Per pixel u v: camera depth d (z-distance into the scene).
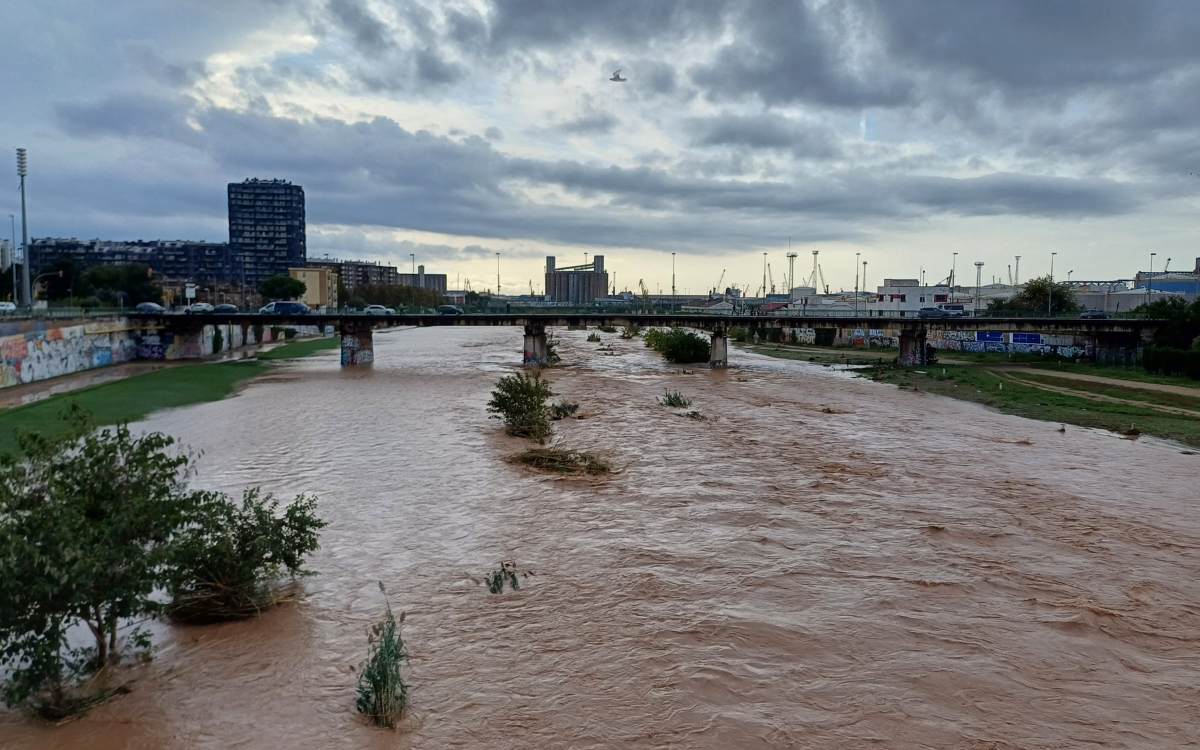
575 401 51.31
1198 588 18.53
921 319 78.62
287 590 17.53
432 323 80.38
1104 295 122.31
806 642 15.32
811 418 44.69
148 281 135.25
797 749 11.73
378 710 12.37
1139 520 24.16
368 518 23.25
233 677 13.64
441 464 30.73
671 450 34.31
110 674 13.57
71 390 52.53
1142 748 11.89
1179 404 49.31
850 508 25.06
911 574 19.16
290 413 44.22
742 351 105.19
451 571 19.05
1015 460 33.19
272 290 154.38
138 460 14.41
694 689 13.41
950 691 13.51
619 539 21.62
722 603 17.20
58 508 12.50
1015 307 114.88
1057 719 12.67
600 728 12.22
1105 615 16.77
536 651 14.84
